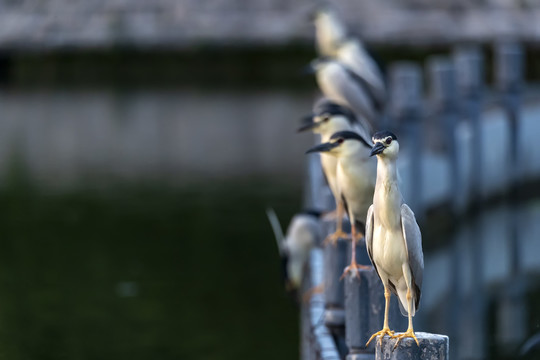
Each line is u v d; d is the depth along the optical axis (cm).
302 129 761
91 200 1889
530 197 1844
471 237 1512
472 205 1611
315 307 743
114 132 2888
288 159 2388
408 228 469
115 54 4131
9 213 1781
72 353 1017
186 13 4053
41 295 1259
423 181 1370
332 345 628
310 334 709
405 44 3666
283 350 1020
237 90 3822
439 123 1463
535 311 1113
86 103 3584
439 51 3688
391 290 499
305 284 977
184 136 2789
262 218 1697
